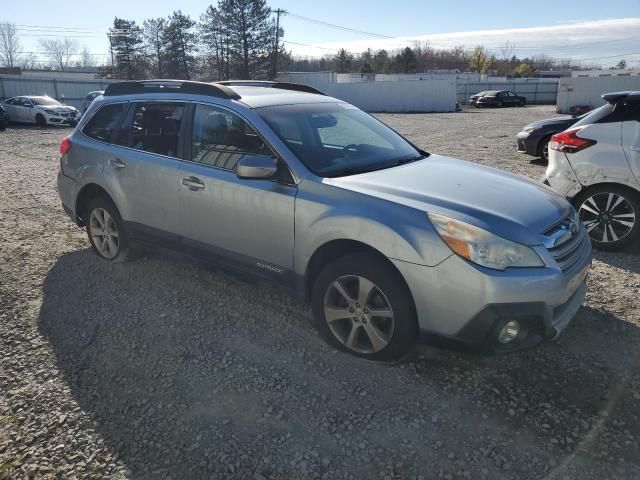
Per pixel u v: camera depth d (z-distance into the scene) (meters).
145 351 3.53
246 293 4.37
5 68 53.09
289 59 67.00
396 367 3.28
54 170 10.77
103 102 4.98
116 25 66.88
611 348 3.48
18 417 2.88
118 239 4.86
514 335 2.91
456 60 102.44
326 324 3.43
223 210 3.82
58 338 3.71
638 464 2.49
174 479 2.45
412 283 2.96
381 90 40.06
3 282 4.64
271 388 3.10
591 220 5.44
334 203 3.26
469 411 2.87
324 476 2.45
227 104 3.92
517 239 2.89
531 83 50.47
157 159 4.27
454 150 13.64
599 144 5.25
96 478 2.46
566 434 2.69
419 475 2.44
